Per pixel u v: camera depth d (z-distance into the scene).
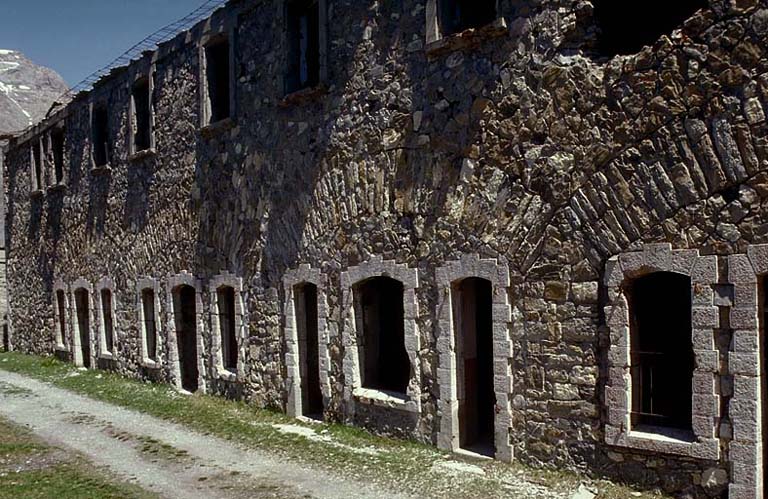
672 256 7.59
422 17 10.13
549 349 8.66
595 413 8.27
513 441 9.06
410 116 10.30
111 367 18.97
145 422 12.87
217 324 14.60
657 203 7.71
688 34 7.51
